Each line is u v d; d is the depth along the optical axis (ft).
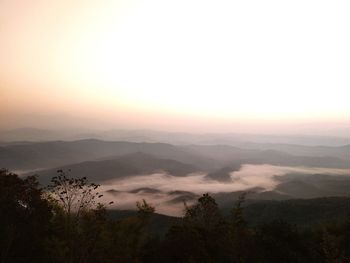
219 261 85.51
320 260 93.76
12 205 72.13
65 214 75.77
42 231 76.02
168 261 86.43
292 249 94.02
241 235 91.71
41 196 78.79
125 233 83.41
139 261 83.71
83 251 73.77
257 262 86.74
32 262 73.56
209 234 90.22
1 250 71.56
